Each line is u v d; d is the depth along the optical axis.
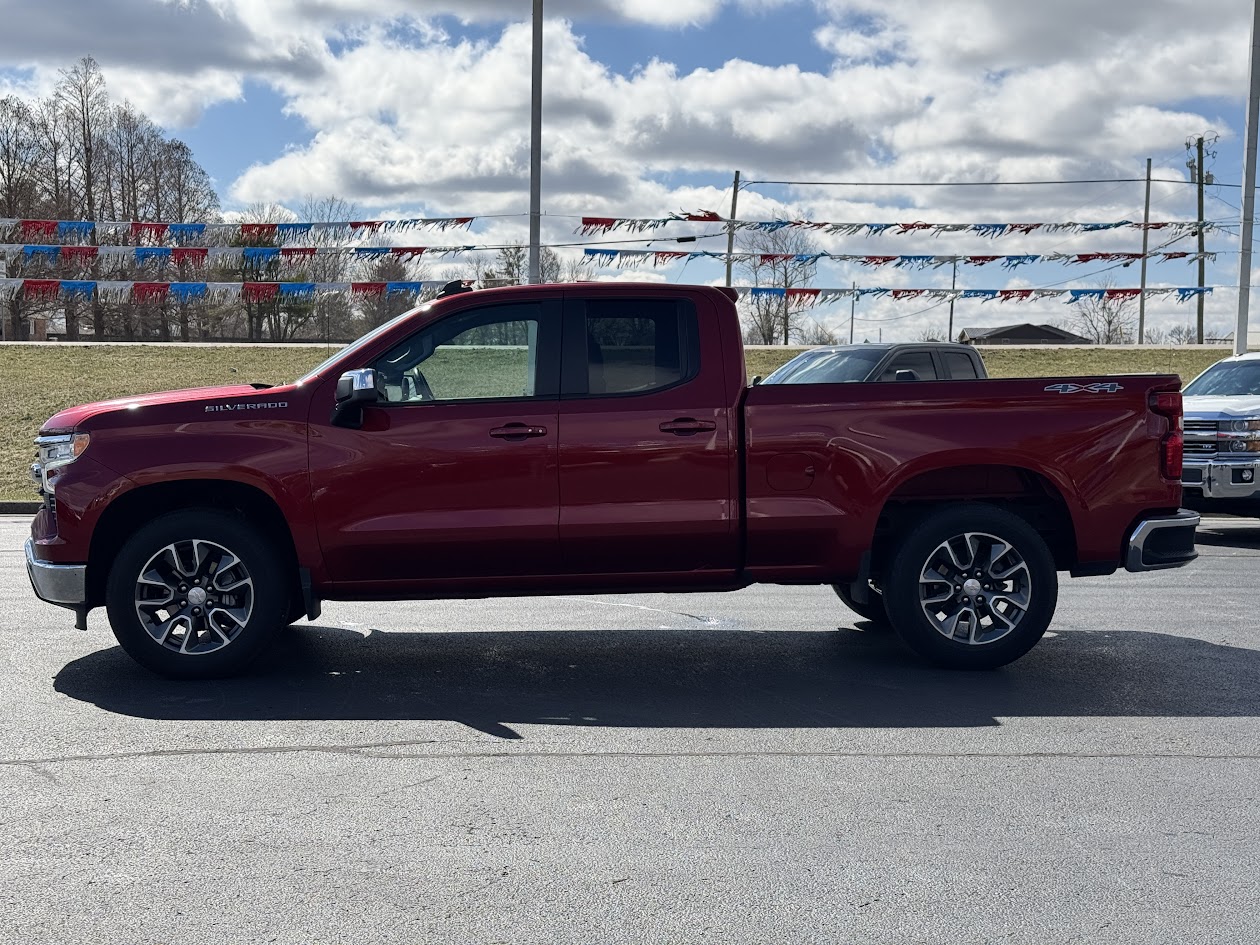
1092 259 20.22
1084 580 10.05
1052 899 3.67
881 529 6.93
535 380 6.44
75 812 4.39
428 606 8.72
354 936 3.40
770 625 8.04
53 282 21.78
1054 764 5.00
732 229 19.62
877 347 12.76
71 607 6.33
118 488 6.20
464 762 5.01
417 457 6.29
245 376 27.12
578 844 4.10
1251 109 20.06
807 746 5.26
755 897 3.68
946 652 6.61
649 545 6.43
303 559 6.31
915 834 4.20
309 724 5.57
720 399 6.46
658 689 6.28
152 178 65.50
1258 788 4.71
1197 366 31.14
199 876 3.82
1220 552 11.83
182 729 5.47
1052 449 6.58
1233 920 3.52
